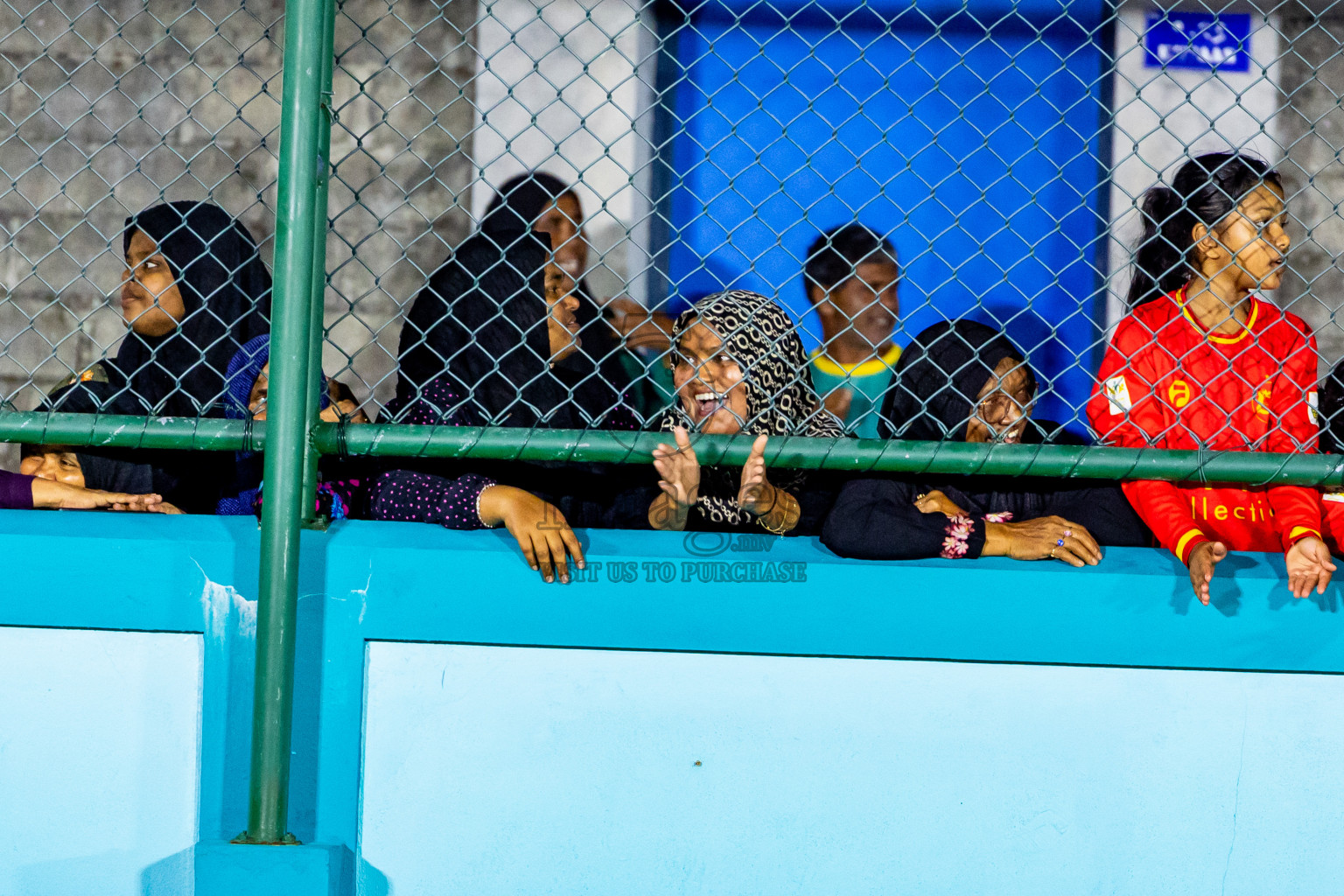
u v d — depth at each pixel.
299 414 7.56
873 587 8.04
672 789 8.05
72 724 7.97
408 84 15.70
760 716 8.06
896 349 13.41
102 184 15.91
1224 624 8.10
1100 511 8.80
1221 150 15.85
